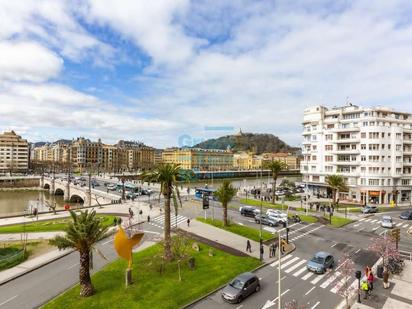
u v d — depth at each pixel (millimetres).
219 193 53281
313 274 32500
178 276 30797
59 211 70375
